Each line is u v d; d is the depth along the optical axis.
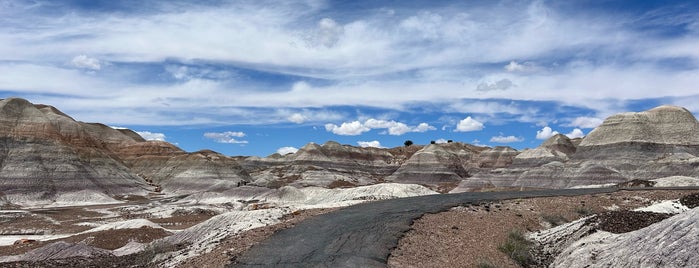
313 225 23.34
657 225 16.55
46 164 92.25
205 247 20.66
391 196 48.06
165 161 134.50
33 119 101.12
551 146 134.00
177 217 61.06
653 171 77.12
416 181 135.25
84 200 86.75
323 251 18.14
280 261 16.86
